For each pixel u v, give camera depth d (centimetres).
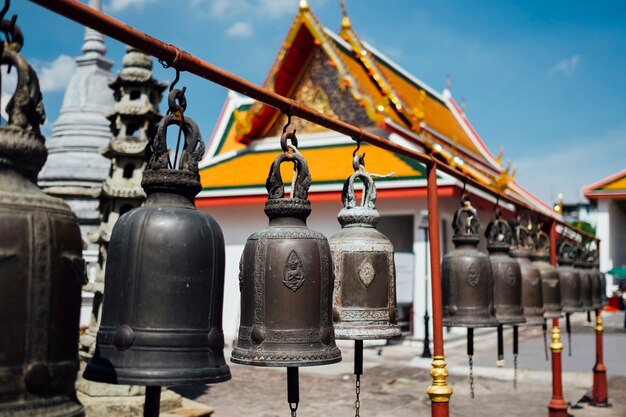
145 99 1188
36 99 270
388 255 548
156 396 386
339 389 1555
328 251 430
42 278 255
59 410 257
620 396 1446
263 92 441
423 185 2191
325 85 2556
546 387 1570
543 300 958
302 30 2492
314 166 2444
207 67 396
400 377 1714
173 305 334
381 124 2331
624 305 4500
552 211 3212
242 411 1305
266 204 436
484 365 1802
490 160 3522
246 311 424
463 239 727
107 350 338
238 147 3108
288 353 406
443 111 3494
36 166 271
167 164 359
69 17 319
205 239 346
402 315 2702
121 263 342
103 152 1182
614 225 5288
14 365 247
